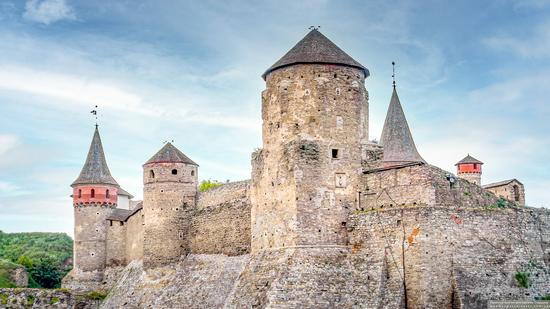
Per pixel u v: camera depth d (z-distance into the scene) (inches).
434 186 2391.7
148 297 3230.8
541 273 2495.1
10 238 5797.2
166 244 3341.5
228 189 3228.3
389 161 3073.3
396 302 2298.2
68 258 5162.4
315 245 2477.9
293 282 2394.2
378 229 2429.9
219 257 3139.8
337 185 2549.2
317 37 2706.7
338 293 2384.4
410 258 2332.7
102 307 3472.0
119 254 4047.7
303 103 2591.0
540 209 2603.3
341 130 2591.0
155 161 3425.2
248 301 2475.4
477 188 2497.5
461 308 2271.2
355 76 2652.6
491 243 2413.9
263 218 2628.0
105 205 4153.5
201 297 3034.0
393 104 3592.5
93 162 4239.7
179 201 3388.3
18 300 3631.9
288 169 2544.3
